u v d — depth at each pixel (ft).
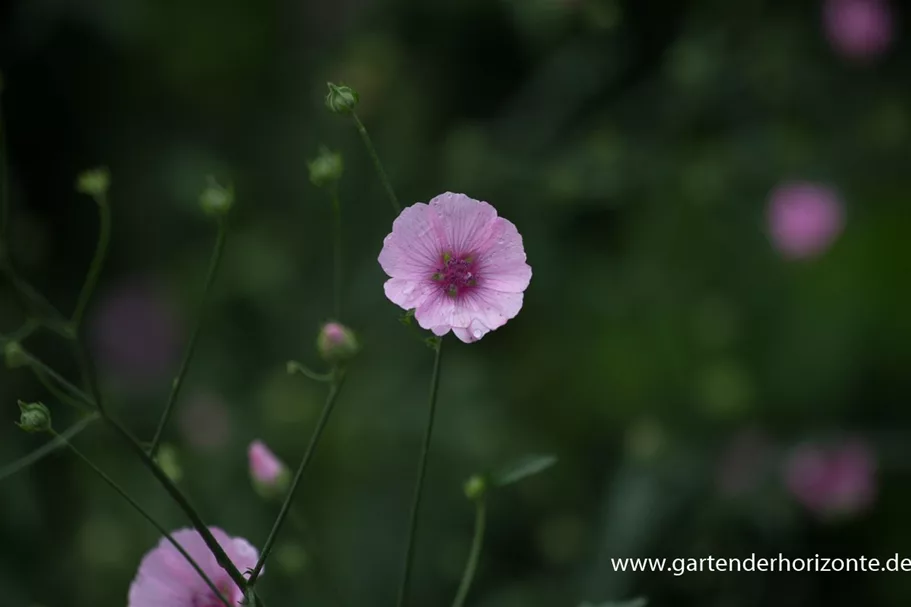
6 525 26.40
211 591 13.74
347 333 13.17
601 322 31.45
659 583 26.81
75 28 31.96
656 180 31.19
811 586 27.50
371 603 26.86
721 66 30.76
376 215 32.27
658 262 31.42
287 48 35.32
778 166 31.45
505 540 28.32
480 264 13.83
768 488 27.73
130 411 29.68
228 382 30.66
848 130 32.55
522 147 32.01
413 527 13.65
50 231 32.73
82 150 33.09
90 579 26.61
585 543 27.78
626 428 30.07
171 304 32.01
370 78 32.35
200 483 27.32
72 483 28.48
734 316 30.04
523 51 34.30
